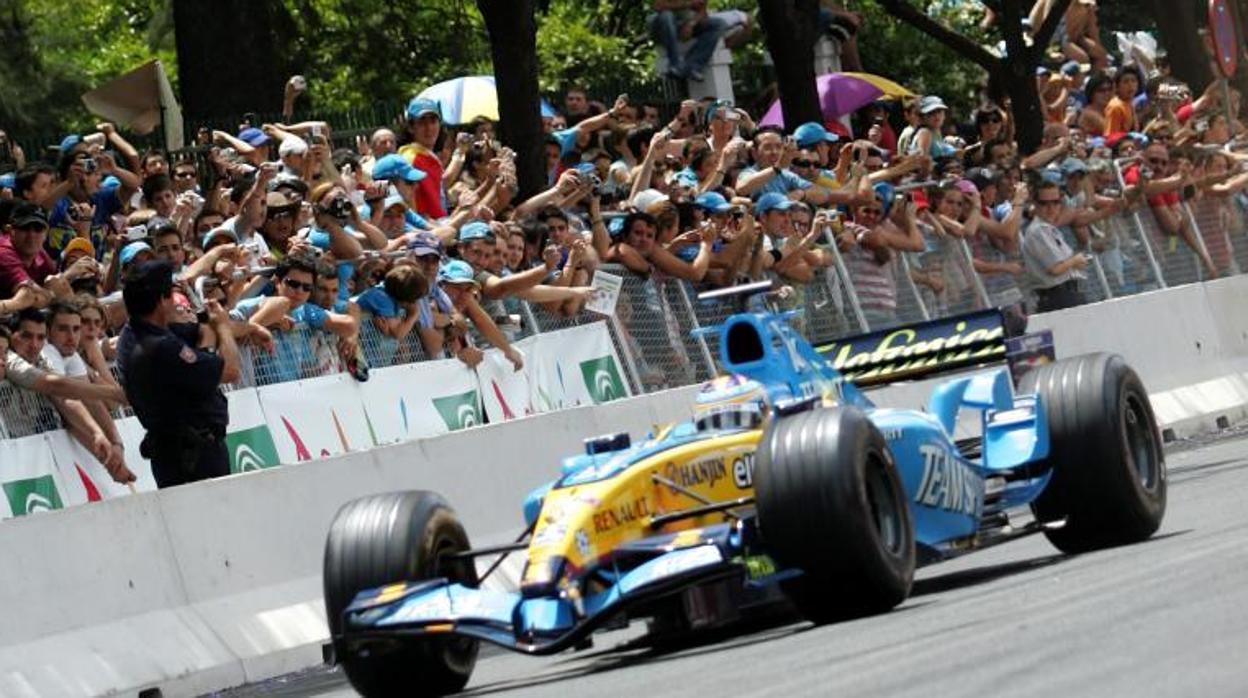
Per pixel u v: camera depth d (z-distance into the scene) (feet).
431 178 133.59
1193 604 60.75
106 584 86.69
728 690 56.85
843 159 153.89
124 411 101.65
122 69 299.38
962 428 138.41
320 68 260.21
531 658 79.05
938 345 88.53
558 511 66.95
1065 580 73.15
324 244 116.06
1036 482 83.46
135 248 109.09
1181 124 202.39
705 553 64.64
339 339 109.91
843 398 78.02
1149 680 49.47
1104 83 199.72
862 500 67.10
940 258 153.99
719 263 135.03
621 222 130.62
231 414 101.60
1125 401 84.48
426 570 67.72
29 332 94.27
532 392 121.60
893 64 286.05
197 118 175.94
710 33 198.90
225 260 108.99
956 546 78.84
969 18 293.64
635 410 118.73
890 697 51.62
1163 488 86.07
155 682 86.17
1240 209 190.19
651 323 130.21
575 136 153.38
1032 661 54.39
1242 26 230.48
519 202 146.61
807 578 68.08
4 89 237.66
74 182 121.08
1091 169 171.53
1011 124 203.72
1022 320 88.58
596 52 285.64
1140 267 175.01
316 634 94.43
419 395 113.50
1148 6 229.45
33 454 92.99
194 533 91.04
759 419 73.61
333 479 98.17
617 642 79.71
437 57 272.92
